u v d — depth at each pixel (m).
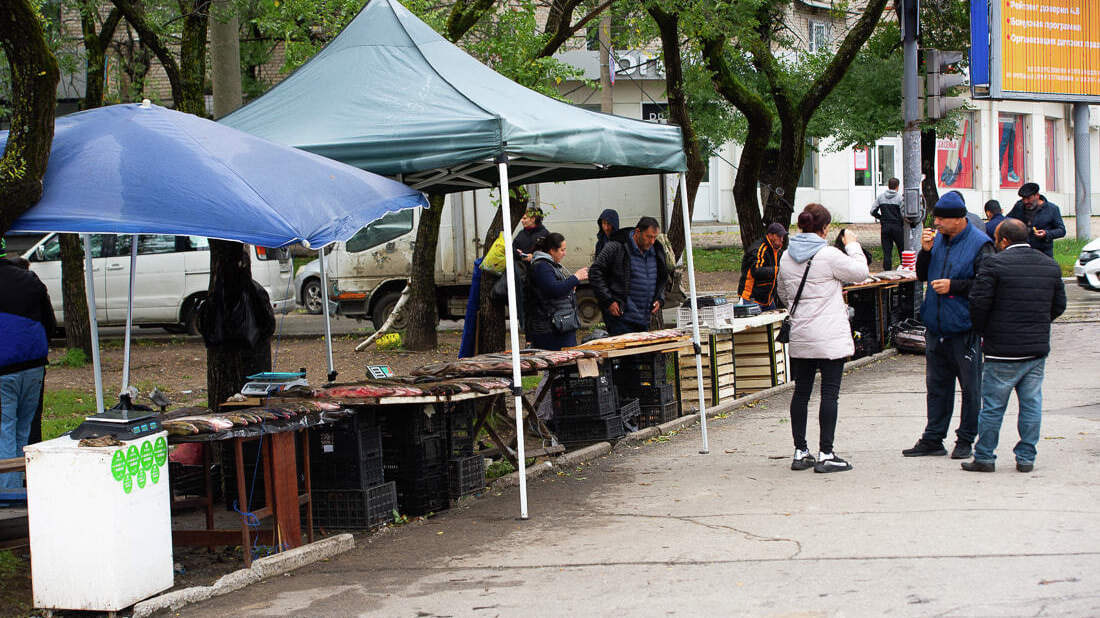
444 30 11.19
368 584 5.65
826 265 7.57
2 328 7.40
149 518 5.36
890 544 5.80
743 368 11.87
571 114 7.68
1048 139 39.66
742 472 7.94
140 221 5.61
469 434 7.64
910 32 13.35
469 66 8.08
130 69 16.78
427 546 6.38
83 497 5.14
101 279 17.22
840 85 20.89
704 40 13.16
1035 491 6.78
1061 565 5.26
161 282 17.20
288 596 5.49
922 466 7.71
